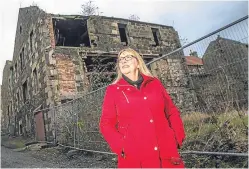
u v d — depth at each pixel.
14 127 20.19
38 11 13.30
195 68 3.99
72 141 7.97
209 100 3.83
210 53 3.73
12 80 22.16
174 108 2.30
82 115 7.13
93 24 13.68
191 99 4.09
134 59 2.28
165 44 16.00
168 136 2.08
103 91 5.93
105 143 5.99
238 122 3.49
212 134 3.86
